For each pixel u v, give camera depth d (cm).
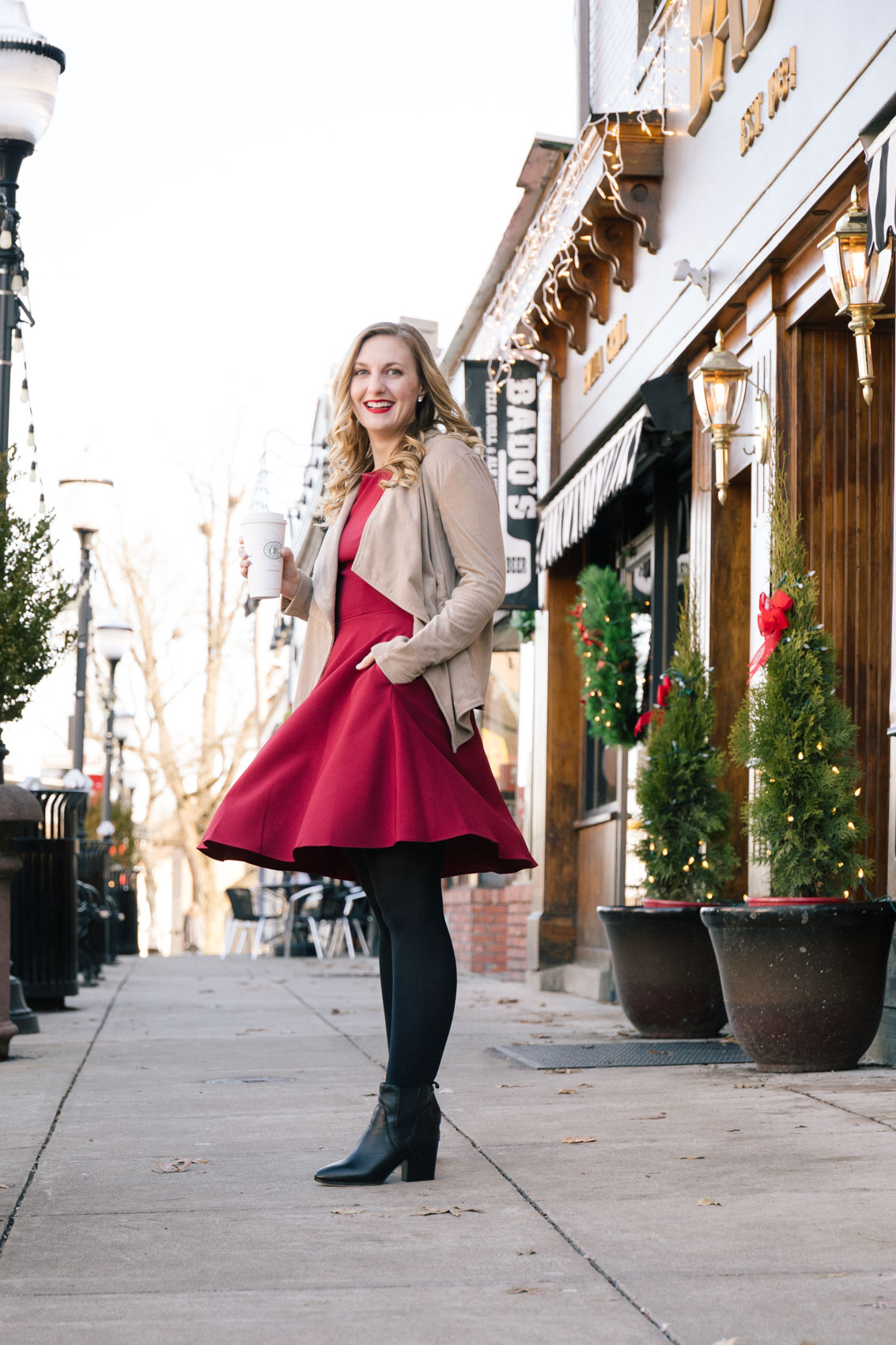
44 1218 299
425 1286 246
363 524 339
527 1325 222
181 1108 454
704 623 742
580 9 1019
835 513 632
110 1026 765
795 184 624
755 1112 426
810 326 643
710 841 689
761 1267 253
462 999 978
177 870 4116
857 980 521
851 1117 412
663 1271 251
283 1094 483
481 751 332
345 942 1861
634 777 930
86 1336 218
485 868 346
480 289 1273
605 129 817
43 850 880
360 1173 326
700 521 760
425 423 354
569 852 1094
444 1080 520
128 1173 346
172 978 1284
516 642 1386
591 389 987
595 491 894
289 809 323
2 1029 597
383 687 321
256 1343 214
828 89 592
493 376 1105
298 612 359
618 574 1030
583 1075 530
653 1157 355
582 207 877
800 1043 521
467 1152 367
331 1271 255
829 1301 231
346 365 352
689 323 766
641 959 668
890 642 626
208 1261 263
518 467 1102
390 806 315
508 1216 294
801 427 636
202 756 3494
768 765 551
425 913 327
